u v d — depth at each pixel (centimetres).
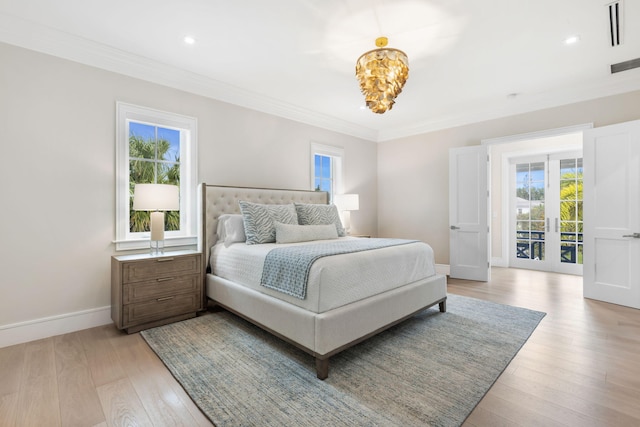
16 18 230
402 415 152
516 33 249
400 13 223
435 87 359
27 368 198
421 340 241
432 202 502
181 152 337
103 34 253
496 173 564
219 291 291
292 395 169
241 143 377
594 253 345
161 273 273
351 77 335
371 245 273
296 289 206
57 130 255
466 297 360
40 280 248
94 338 246
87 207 269
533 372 192
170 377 189
